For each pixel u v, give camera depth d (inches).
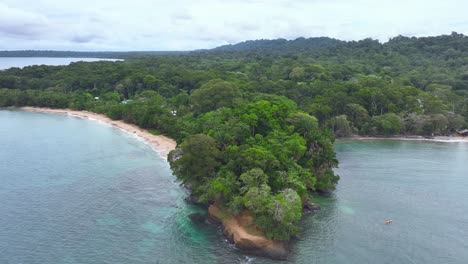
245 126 3846.0
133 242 2915.8
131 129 7135.8
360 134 7303.2
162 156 5319.9
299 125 4308.6
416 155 5885.8
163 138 6412.4
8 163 4778.5
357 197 3954.2
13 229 3053.6
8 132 6599.4
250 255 2778.1
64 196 3759.8
